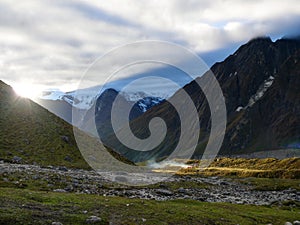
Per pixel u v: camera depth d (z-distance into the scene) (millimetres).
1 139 84375
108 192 43500
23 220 24031
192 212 34312
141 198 42344
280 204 54625
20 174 46844
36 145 86938
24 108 107062
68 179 48781
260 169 140625
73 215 26562
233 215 36562
